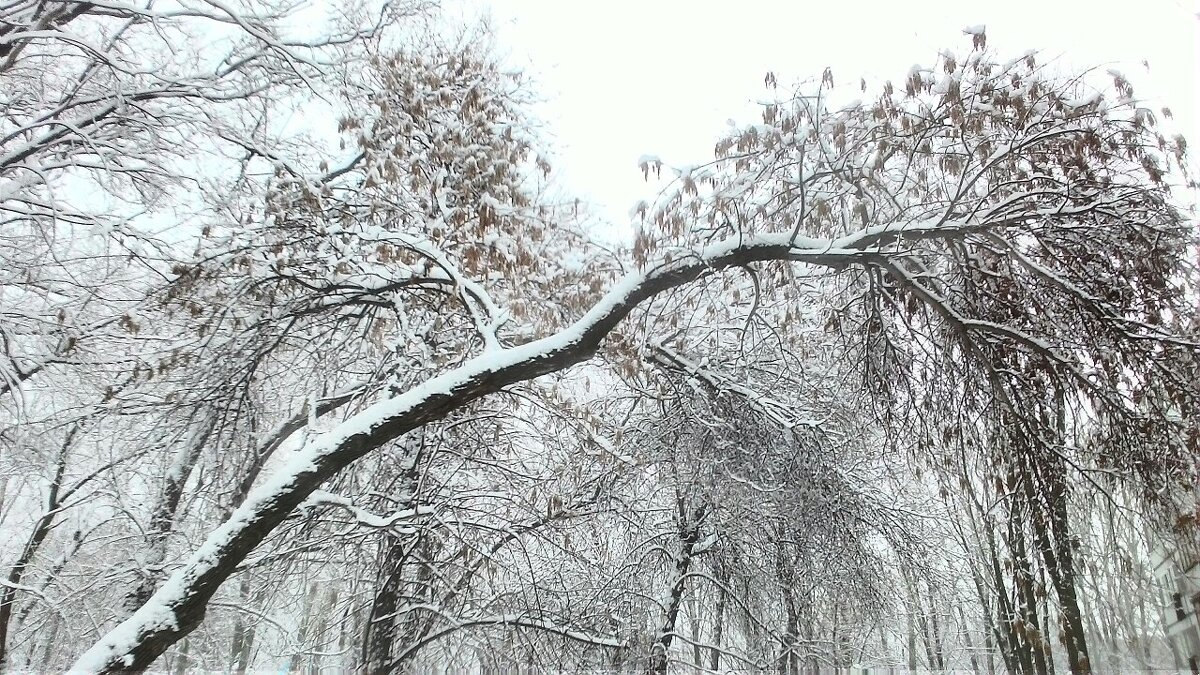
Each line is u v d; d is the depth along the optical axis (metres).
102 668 5.04
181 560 8.74
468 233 8.07
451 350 9.34
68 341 7.61
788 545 11.13
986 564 12.41
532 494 9.76
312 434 9.64
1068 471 7.54
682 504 12.31
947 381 8.12
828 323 9.16
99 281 8.54
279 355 9.08
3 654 11.12
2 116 8.20
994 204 7.29
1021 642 10.96
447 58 9.63
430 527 8.86
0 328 7.86
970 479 8.40
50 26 7.74
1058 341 7.37
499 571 9.79
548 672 10.00
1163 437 6.87
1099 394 6.96
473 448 10.17
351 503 7.20
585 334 6.96
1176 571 8.77
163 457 8.97
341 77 8.88
